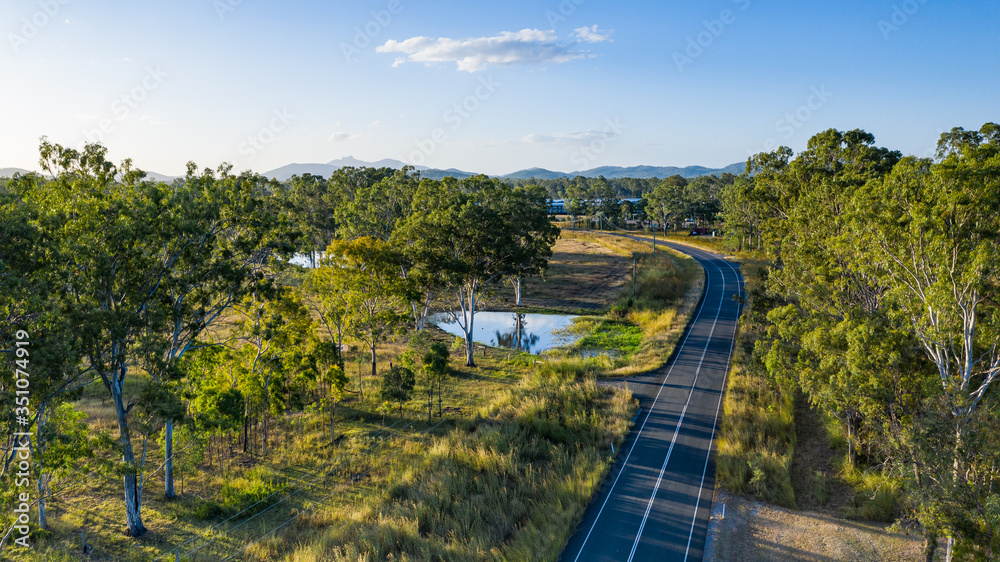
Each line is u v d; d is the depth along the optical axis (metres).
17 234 17.47
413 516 23.52
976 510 16.75
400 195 78.81
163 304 24.70
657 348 50.34
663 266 89.50
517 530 22.56
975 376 22.00
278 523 24.25
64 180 21.56
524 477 27.33
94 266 20.48
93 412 35.69
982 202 19.39
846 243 27.16
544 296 79.75
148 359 21.77
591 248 122.88
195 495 27.14
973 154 20.78
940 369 20.84
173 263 24.17
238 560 20.98
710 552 21.77
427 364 37.22
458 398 40.22
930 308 20.70
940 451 17.47
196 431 25.25
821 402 25.86
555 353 52.31
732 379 40.91
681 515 24.36
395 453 31.12
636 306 69.69
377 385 42.41
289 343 34.03
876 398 21.62
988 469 17.83
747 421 32.84
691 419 34.91
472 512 23.89
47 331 19.12
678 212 155.38
